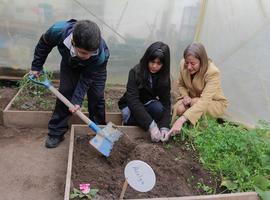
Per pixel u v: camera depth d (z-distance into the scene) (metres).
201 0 4.23
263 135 3.19
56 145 3.19
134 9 4.34
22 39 4.27
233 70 4.13
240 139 3.02
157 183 2.56
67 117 3.18
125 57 4.51
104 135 2.87
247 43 3.98
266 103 3.89
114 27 4.38
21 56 4.33
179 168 2.74
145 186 2.12
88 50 2.49
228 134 3.09
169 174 2.68
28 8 4.16
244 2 3.95
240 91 4.07
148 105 3.29
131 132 3.29
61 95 2.97
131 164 2.15
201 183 2.63
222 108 3.66
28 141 3.25
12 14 4.16
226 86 4.20
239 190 2.57
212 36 4.29
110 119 3.69
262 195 2.49
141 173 2.13
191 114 3.22
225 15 4.13
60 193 2.61
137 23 4.40
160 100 3.34
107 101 4.05
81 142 3.09
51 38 2.83
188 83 3.56
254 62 3.94
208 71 3.38
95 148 2.87
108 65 4.52
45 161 2.97
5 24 4.18
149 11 4.37
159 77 3.14
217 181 2.68
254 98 3.97
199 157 2.95
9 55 4.30
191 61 3.28
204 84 3.44
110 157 2.84
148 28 4.45
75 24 2.67
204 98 3.31
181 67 3.61
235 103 4.12
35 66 3.00
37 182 2.69
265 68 3.86
